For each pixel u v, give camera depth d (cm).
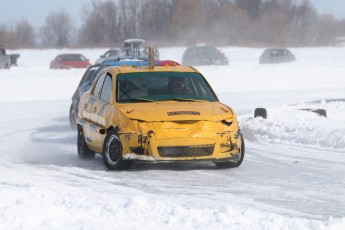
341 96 4497
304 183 1653
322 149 2225
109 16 13975
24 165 1969
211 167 1894
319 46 14638
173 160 1750
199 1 14200
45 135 2770
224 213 1166
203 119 1777
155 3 14025
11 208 1179
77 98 2847
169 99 1912
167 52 11719
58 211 1182
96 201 1298
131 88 1925
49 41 14675
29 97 4603
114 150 1814
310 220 1152
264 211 1332
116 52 7169
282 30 14650
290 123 2545
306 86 5444
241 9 14800
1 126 3086
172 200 1421
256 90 5150
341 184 1641
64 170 1845
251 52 12012
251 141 2475
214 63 7500
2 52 7488
